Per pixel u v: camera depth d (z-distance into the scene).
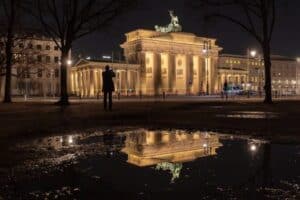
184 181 5.19
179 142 9.62
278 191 4.64
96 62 111.19
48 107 28.20
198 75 130.50
